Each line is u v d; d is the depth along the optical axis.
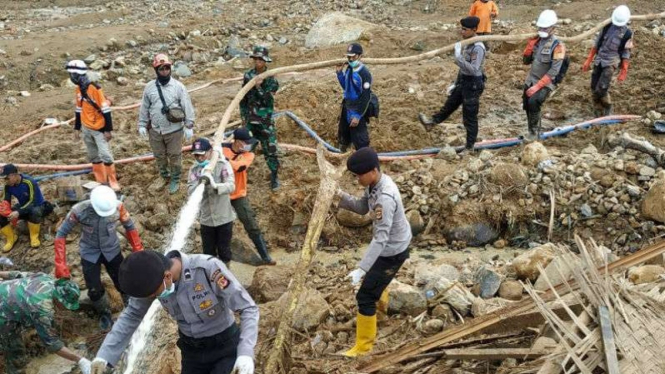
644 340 4.10
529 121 9.34
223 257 7.19
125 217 6.64
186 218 6.70
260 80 8.02
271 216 8.63
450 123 10.47
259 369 5.27
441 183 8.61
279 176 9.09
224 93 11.99
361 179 4.96
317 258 8.13
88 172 9.43
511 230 8.22
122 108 11.16
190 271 3.86
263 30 16.11
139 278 3.46
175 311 3.97
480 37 8.80
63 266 6.42
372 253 4.95
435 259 7.82
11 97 12.03
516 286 6.27
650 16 11.30
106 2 19.81
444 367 4.75
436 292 6.19
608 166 8.44
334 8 17.83
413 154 9.45
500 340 4.86
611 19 9.80
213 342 4.14
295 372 5.27
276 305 6.21
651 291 4.64
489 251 8.14
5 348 6.05
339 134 8.94
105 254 6.73
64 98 12.01
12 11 18.86
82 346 7.01
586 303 4.49
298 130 10.11
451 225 8.29
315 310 6.05
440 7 17.45
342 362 5.33
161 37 15.39
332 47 13.77
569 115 10.59
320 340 5.85
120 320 4.01
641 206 7.93
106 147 8.62
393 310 6.12
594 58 10.74
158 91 8.23
